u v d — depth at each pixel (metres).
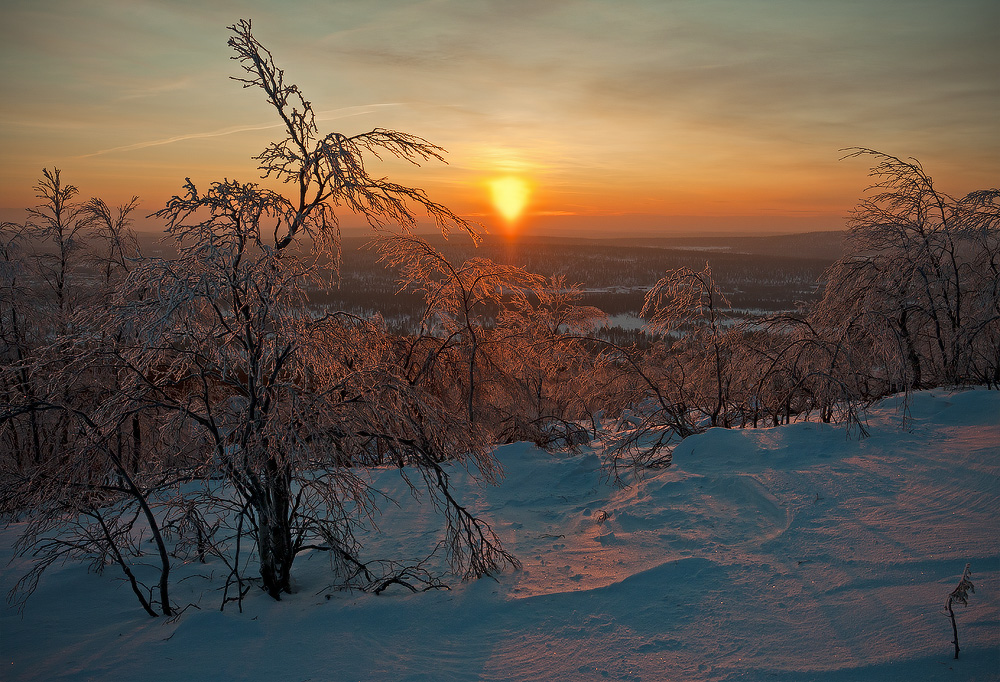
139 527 6.85
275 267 4.72
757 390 9.51
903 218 10.70
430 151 5.19
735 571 4.66
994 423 7.34
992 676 3.06
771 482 6.26
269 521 4.73
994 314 9.62
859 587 4.15
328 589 5.14
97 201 12.07
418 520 6.79
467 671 3.79
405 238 9.36
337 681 3.72
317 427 4.70
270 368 4.97
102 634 4.46
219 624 4.40
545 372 11.50
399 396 5.37
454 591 4.90
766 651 3.63
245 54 4.79
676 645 3.83
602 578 4.87
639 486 7.08
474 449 6.16
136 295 4.77
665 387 10.55
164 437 5.03
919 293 10.05
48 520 4.67
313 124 4.99
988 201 9.90
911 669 3.23
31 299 11.75
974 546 4.38
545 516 6.75
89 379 4.97
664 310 9.69
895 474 6.07
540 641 4.06
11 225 11.76
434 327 9.85
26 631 4.55
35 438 6.67
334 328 5.41
